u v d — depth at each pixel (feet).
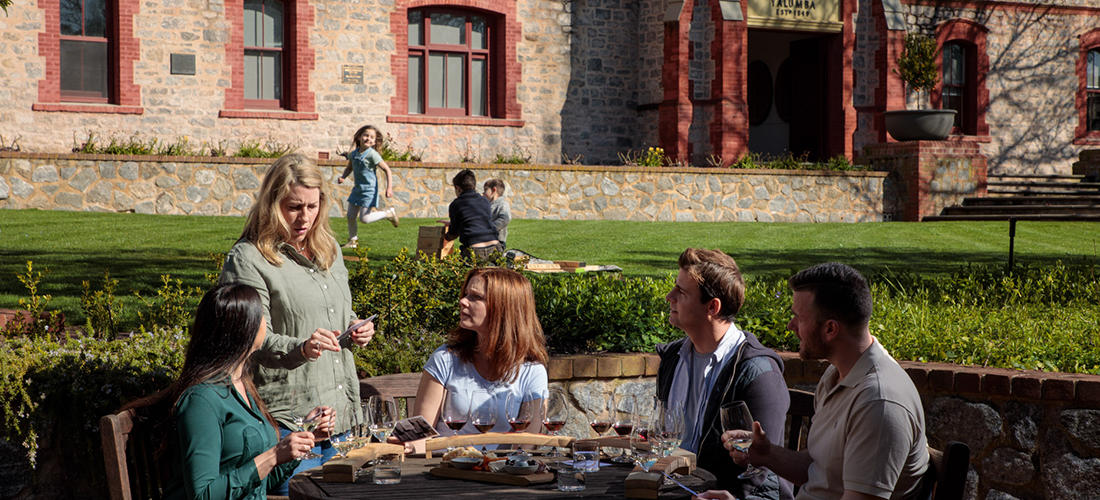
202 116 56.49
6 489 13.19
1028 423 16.14
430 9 62.85
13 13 52.06
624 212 56.29
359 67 60.03
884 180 60.49
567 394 17.89
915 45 66.13
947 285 27.27
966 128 73.92
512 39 63.98
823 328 10.08
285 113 58.18
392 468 10.19
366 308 18.80
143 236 37.63
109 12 54.80
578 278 21.95
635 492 9.73
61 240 35.58
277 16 58.95
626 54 66.69
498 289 12.86
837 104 68.08
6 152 46.26
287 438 10.39
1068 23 75.72
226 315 10.53
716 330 12.50
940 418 16.98
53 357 13.73
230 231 40.11
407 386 14.10
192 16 55.98
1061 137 76.13
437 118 62.03
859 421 9.68
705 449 12.26
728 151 62.90
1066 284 26.63
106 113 54.19
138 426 10.81
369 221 40.34
